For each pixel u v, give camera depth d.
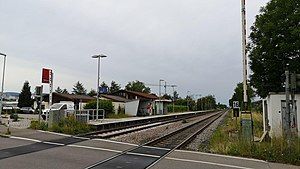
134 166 10.67
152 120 47.56
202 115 81.88
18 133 19.09
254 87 25.97
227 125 38.44
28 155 12.02
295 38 22.08
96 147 14.75
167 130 29.97
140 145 16.17
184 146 17.88
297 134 15.70
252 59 25.19
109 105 49.59
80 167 10.19
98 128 26.48
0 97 29.72
